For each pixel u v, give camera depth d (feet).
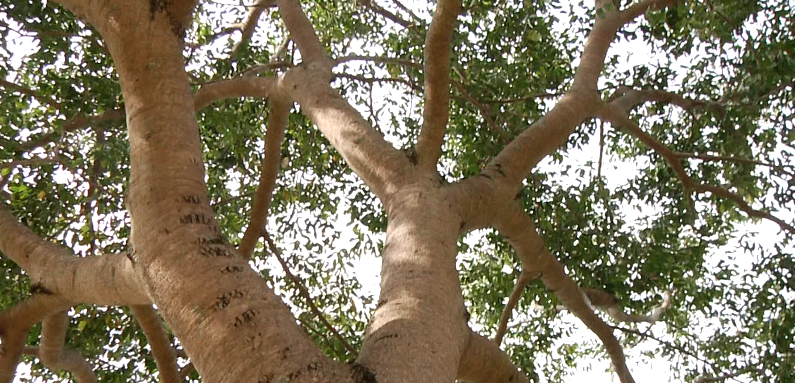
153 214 8.91
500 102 22.89
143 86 9.78
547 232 24.75
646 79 25.57
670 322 28.07
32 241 12.81
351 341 25.38
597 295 24.52
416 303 9.61
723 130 25.04
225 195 26.17
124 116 18.51
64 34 19.10
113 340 22.97
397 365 8.09
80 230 20.71
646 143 22.03
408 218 11.75
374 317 9.64
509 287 26.16
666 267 24.44
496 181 14.42
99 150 17.49
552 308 27.35
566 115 17.20
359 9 26.61
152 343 16.80
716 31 22.11
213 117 22.94
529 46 24.43
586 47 20.29
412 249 10.93
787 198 23.82
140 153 9.50
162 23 10.04
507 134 24.14
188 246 8.45
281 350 7.34
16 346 13.75
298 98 16.71
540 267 18.84
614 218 26.08
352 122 14.39
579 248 24.66
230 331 7.53
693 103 24.52
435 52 13.00
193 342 7.73
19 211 19.16
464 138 25.63
